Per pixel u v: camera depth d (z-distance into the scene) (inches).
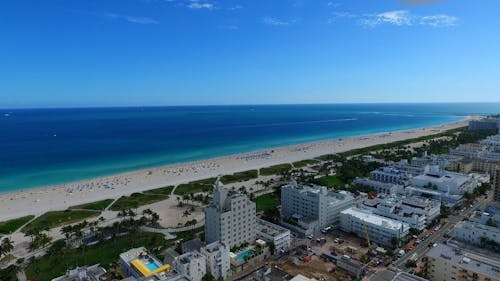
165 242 7372.1
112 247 7135.8
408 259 6299.2
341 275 5777.6
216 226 6407.5
